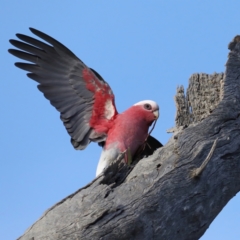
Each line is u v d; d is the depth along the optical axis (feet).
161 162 27.27
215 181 27.84
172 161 27.17
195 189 26.96
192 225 27.04
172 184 26.58
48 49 36.35
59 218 25.82
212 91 30.81
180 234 26.73
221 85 29.94
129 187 26.25
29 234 26.18
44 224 26.05
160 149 28.07
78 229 25.16
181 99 31.30
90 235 25.04
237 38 29.76
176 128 29.32
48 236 25.45
